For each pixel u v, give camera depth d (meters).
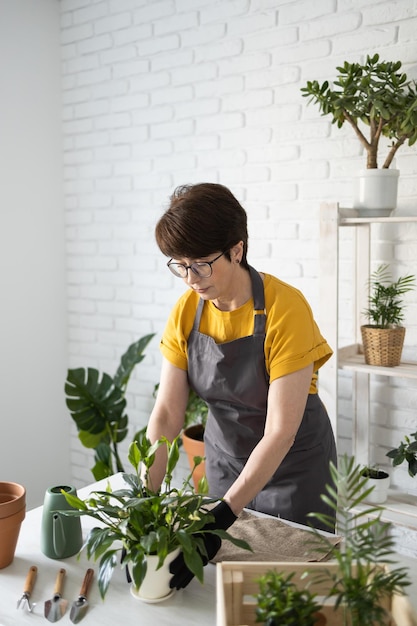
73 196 3.30
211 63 2.69
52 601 1.13
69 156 3.28
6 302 3.08
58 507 1.30
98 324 3.29
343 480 0.87
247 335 1.59
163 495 1.15
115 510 1.15
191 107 2.78
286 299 1.55
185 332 1.68
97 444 2.88
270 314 1.54
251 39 2.56
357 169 2.36
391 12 2.21
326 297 2.15
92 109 3.14
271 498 1.75
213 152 2.74
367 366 2.13
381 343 2.10
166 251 1.41
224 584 0.94
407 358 2.31
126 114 3.01
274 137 2.55
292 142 2.50
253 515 1.47
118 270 3.17
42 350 3.29
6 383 3.11
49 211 3.27
